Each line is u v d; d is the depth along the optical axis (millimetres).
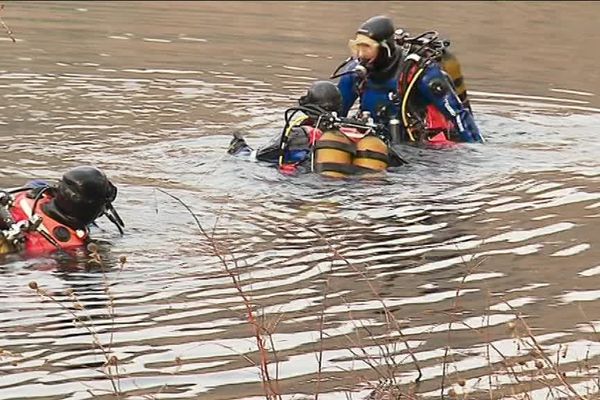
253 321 17297
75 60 43312
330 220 24797
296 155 28891
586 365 17422
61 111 35219
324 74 42156
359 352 17984
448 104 32000
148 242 23094
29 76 40188
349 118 29359
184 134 32719
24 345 18109
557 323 19078
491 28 53781
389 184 27562
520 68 44656
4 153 30203
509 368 17266
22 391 16562
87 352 17906
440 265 21922
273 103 37344
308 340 18453
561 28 54344
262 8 57781
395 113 32031
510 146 31969
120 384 16828
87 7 55906
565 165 29828
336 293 20469
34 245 22281
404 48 32781
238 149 30141
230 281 20969
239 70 42500
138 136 32406
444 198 26484
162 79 40500
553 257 22344
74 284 20719
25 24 50562
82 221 22734
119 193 26594
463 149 31156
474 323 19125
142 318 19234
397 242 23297
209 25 52438
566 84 41844
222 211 25328
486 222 24672
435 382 17031
